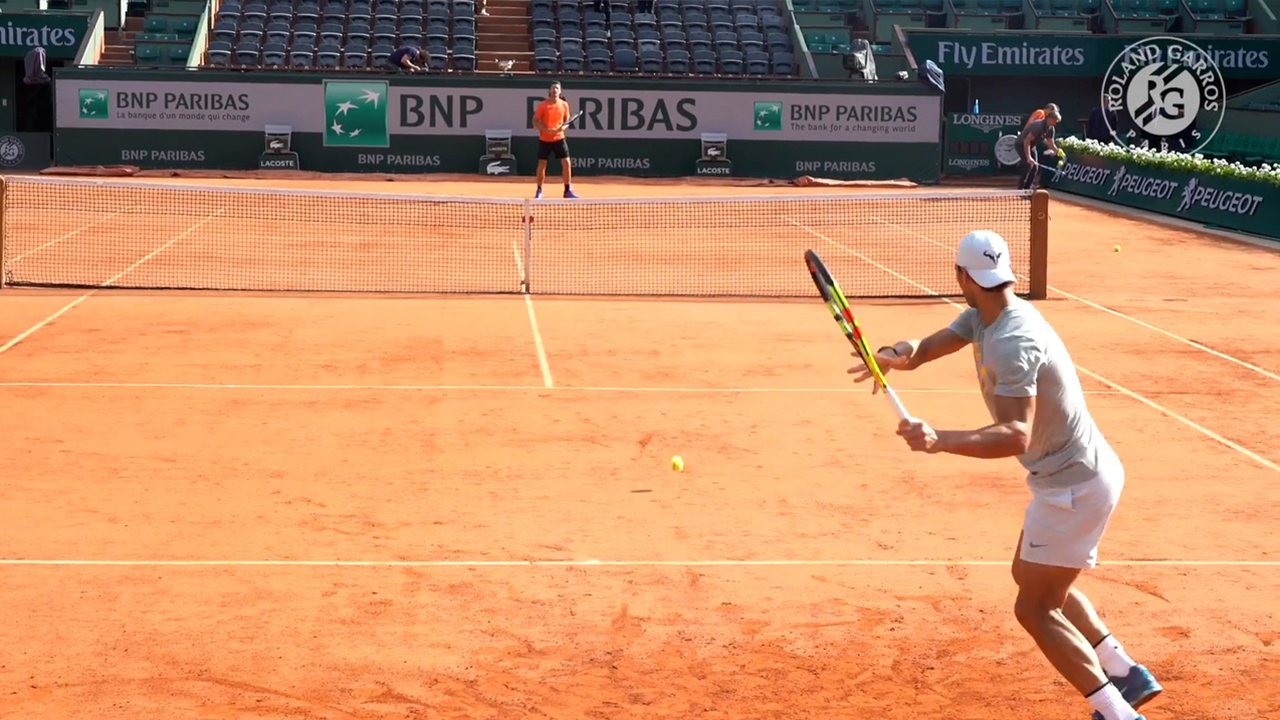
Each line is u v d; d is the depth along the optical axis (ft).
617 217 81.10
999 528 26.71
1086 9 118.52
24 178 54.70
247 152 100.53
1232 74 110.11
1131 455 32.53
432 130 101.91
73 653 19.89
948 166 110.73
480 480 29.30
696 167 103.96
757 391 38.34
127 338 43.57
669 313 50.83
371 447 31.71
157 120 99.50
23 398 35.42
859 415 35.73
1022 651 20.74
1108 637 18.06
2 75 110.63
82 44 103.19
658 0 118.83
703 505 27.89
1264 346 46.85
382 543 25.11
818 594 23.02
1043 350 16.40
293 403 35.73
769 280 59.57
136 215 76.64
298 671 19.47
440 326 47.14
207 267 59.47
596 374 40.16
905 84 104.94
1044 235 55.93
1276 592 23.47
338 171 101.50
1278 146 102.94
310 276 57.82
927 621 21.90
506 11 117.91
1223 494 29.37
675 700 18.80
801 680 19.57
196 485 28.40
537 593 22.79
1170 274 63.67
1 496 27.25
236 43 108.37
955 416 35.81
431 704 18.48
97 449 30.91
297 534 25.49
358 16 112.06
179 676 19.20
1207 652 20.85
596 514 27.14
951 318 51.13
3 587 22.43
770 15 118.62
